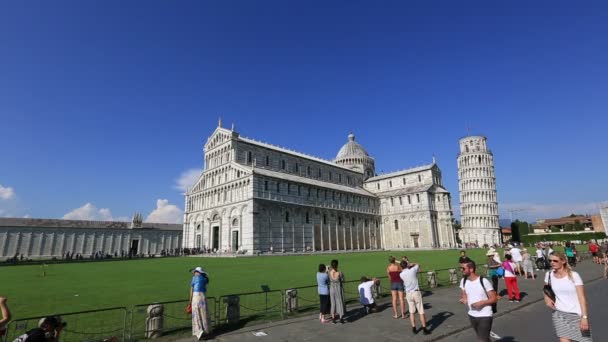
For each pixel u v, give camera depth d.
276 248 80.56
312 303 20.83
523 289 25.09
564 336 9.06
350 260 53.75
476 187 133.12
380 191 125.56
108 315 17.67
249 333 14.89
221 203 88.12
